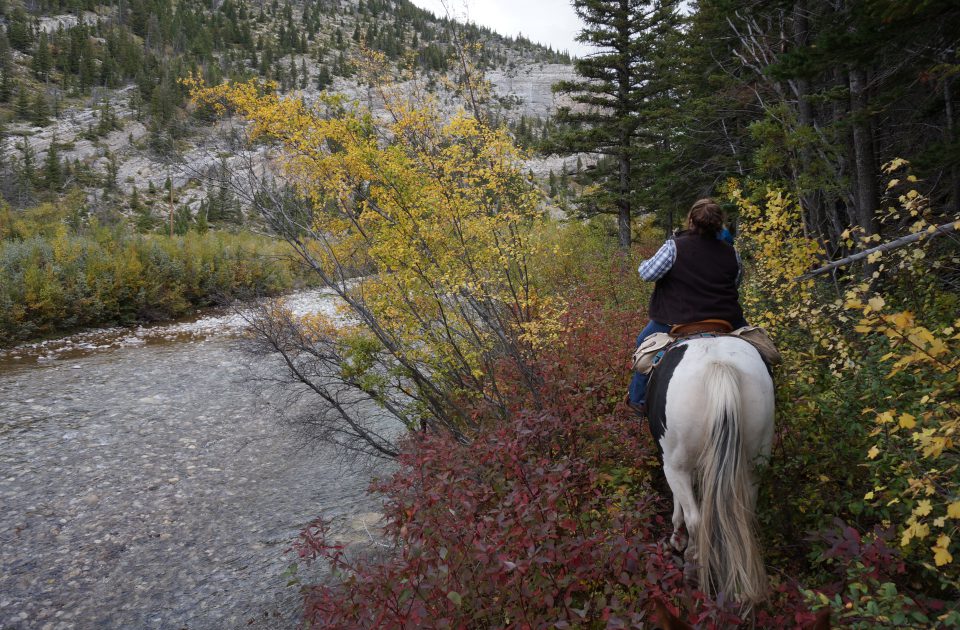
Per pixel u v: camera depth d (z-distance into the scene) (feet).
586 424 14.11
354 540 20.94
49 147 293.84
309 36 576.61
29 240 70.59
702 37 47.32
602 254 46.42
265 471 28.63
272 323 26.37
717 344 10.66
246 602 18.06
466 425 19.62
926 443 7.50
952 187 29.99
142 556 21.21
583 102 76.13
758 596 8.52
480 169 17.88
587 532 10.37
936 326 12.26
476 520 10.11
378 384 23.62
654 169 60.75
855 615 7.37
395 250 18.97
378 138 20.13
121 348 57.67
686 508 9.93
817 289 16.94
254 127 21.06
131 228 200.54
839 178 26.86
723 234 12.24
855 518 10.90
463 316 19.76
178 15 515.50
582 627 8.67
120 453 31.01
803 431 12.09
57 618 17.81
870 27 20.74
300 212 22.76
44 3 489.26
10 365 50.47
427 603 8.90
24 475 28.22
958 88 28.19
